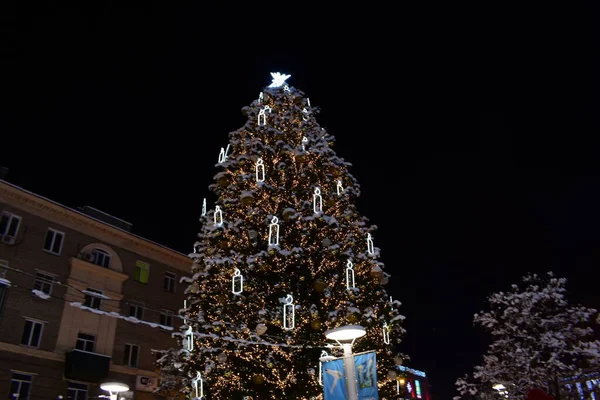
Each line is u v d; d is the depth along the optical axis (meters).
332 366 12.39
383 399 17.88
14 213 26.92
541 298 22.81
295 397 16.36
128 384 29.05
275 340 16.75
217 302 17.67
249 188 19.73
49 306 26.91
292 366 16.42
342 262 18.38
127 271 31.56
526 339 22.55
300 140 21.64
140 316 31.34
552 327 22.64
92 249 30.12
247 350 16.84
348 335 12.14
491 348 23.53
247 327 16.75
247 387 16.80
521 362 21.70
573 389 21.70
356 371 12.07
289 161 20.36
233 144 21.62
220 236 18.62
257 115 22.55
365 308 17.78
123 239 32.03
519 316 23.16
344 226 19.64
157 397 30.17
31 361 25.30
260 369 16.70
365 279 18.75
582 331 22.33
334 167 20.19
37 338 26.05
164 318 32.84
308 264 17.91
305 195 19.53
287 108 22.92
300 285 17.98
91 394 27.12
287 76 24.05
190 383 19.17
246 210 19.05
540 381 21.34
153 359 30.95
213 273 18.00
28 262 26.62
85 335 28.25
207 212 20.31
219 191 21.42
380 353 18.00
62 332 27.05
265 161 20.14
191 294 19.17
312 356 16.89
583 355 21.52
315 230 18.41
